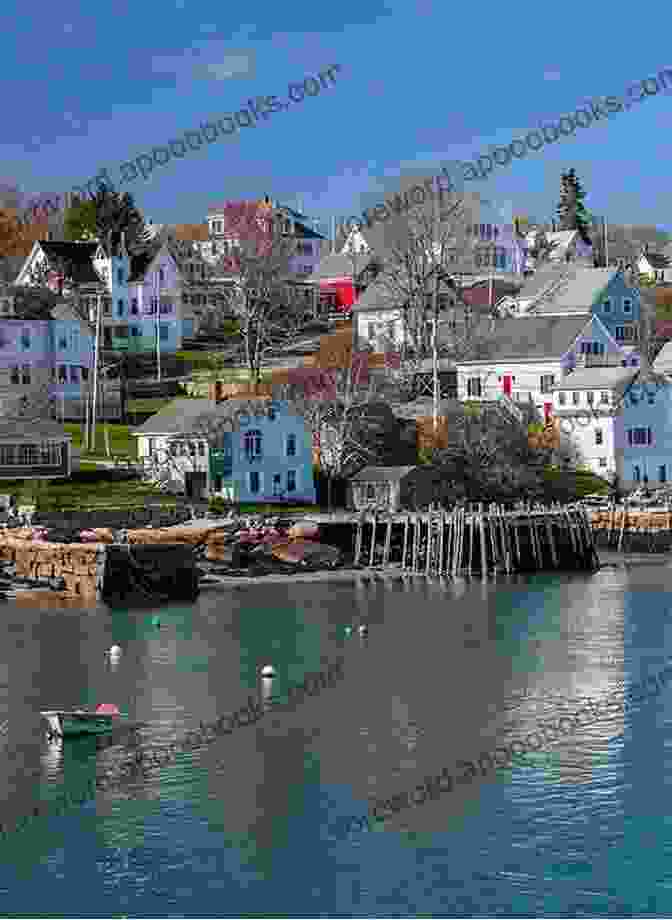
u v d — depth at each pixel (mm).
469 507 123750
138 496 124438
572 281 179875
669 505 132375
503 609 95625
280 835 51344
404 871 48688
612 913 45844
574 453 145750
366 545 119125
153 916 46000
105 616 94062
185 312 179250
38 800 55344
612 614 92688
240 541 113250
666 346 164250
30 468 125812
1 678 74750
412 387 157000
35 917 45906
